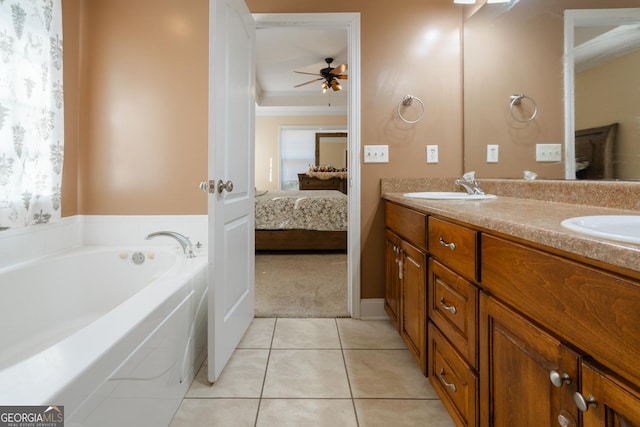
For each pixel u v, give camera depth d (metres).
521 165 1.74
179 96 2.23
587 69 1.32
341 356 1.76
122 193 2.24
